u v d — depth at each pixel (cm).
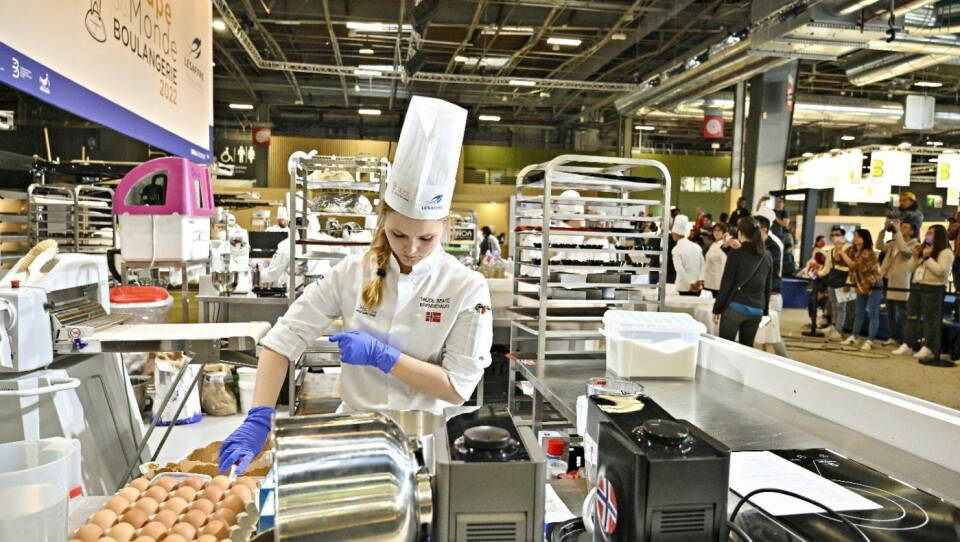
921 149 1480
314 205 416
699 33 1005
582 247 304
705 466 70
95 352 203
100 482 205
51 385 178
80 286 227
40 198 454
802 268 1046
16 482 78
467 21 896
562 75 1231
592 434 92
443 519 69
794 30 662
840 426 179
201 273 446
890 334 753
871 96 1413
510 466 69
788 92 1005
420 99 144
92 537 86
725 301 507
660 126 1608
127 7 304
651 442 74
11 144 873
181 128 392
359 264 166
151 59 337
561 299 304
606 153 1634
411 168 142
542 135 1625
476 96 1380
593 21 912
